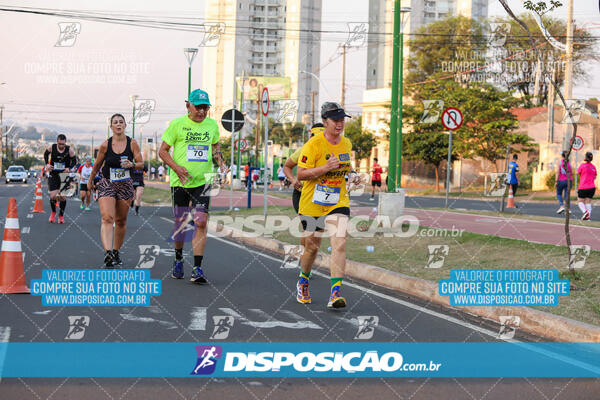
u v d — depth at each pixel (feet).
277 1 456.45
